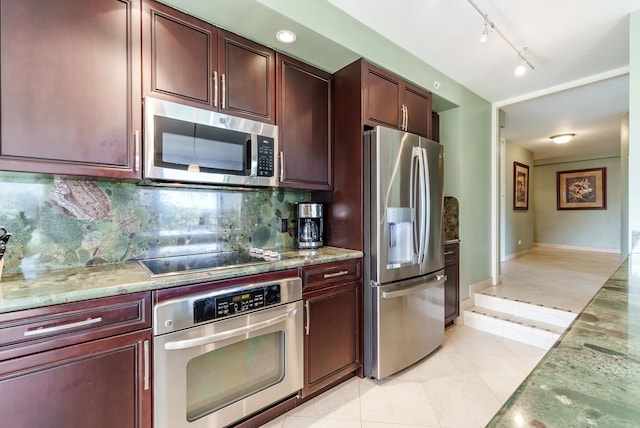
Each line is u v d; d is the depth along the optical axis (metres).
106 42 1.36
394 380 2.10
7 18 1.16
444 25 2.08
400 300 2.16
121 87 1.40
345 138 2.23
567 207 7.07
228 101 1.75
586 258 5.75
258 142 1.86
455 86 2.98
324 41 1.89
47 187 1.48
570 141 5.69
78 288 1.14
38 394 1.04
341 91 2.25
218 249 2.04
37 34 1.21
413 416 1.72
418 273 2.30
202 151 1.64
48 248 1.48
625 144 3.79
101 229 1.62
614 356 0.60
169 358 1.28
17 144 1.18
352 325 2.06
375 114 2.20
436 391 1.96
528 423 0.40
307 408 1.79
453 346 2.61
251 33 1.80
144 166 1.46
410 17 2.00
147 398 1.25
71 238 1.53
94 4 1.33
